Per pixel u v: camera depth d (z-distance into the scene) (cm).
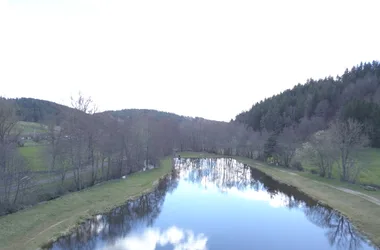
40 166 4762
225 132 11956
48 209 3048
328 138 5331
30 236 2453
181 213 3500
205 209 3700
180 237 2717
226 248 2492
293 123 10412
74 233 2695
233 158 10238
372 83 11169
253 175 6669
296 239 2719
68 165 4384
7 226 2492
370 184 4553
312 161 6091
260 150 9288
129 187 4600
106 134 5291
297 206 3881
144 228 2936
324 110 10238
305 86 14312
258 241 2658
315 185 4881
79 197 3628
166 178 5981
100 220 3127
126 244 2512
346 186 4516
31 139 7075
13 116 4544
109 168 5166
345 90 11306
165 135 9812
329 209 3669
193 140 12925
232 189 5047
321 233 2866
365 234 2747
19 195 3225
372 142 7494
